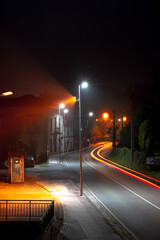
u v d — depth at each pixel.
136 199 21.25
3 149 42.06
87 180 30.56
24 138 44.53
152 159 36.50
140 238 12.45
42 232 12.00
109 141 96.50
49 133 55.81
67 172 37.03
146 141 40.94
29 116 45.94
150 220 15.49
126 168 40.78
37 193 23.09
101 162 49.09
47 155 49.97
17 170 28.58
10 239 13.47
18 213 15.38
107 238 12.41
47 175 34.25
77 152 68.38
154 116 47.06
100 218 15.90
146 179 31.25
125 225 14.52
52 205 14.91
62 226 14.30
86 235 12.83
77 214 16.75
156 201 20.55
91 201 20.53
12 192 23.45
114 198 21.62
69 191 24.28
